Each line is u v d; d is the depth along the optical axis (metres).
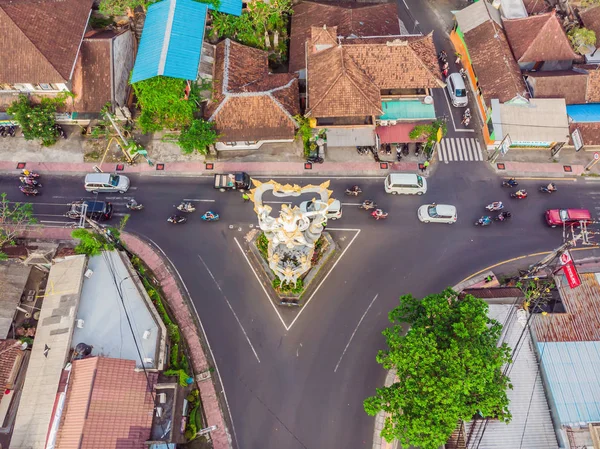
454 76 62.31
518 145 58.53
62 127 59.06
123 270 45.47
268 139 54.75
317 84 53.38
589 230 54.19
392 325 48.06
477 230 53.97
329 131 55.44
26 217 53.28
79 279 43.97
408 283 50.59
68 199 54.91
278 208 54.88
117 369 38.94
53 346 41.19
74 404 37.25
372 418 43.53
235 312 48.53
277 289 48.38
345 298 49.47
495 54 60.12
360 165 57.88
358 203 55.31
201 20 55.56
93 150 58.00
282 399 44.44
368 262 51.66
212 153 57.81
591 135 56.78
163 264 51.19
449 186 56.69
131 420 37.88
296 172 57.16
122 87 57.72
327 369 45.81
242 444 42.56
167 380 41.41
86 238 45.91
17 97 54.06
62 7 53.22
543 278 49.25
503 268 51.84
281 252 44.72
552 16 59.78
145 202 54.88
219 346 46.75
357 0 68.38
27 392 39.94
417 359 35.19
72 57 51.84
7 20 49.50
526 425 38.34
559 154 59.09
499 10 67.06
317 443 42.62
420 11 71.56
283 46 64.00
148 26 55.09
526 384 40.06
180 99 51.09
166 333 44.44
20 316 45.84
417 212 54.78
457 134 60.34
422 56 54.31
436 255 52.34
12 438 38.25
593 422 36.97
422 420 33.28
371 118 54.75
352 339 47.34
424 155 58.69
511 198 55.91
